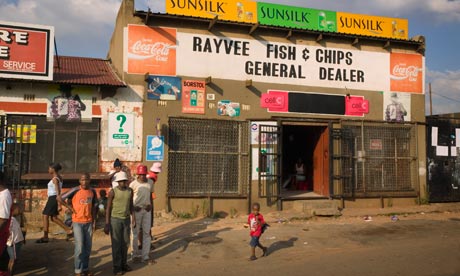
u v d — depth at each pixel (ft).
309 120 40.22
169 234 29.89
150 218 23.52
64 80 33.35
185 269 21.91
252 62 39.27
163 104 36.55
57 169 27.96
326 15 41.98
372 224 34.12
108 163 34.83
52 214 27.84
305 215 37.09
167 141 36.32
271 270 21.56
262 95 39.29
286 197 39.99
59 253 24.91
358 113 41.93
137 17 36.37
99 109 34.91
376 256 24.21
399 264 22.47
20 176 32.45
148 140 35.88
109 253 24.93
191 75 37.50
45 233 27.58
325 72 41.34
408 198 42.78
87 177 20.76
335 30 42.11
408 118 43.55
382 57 43.24
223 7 38.60
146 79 36.04
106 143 34.88
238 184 38.04
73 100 34.37
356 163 41.39
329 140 40.60
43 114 33.60
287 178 51.13
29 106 33.35
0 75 31.12
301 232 30.81
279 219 35.58
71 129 34.35
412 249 25.99
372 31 43.27
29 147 33.35
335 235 29.91
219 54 38.42
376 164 42.04
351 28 42.65
